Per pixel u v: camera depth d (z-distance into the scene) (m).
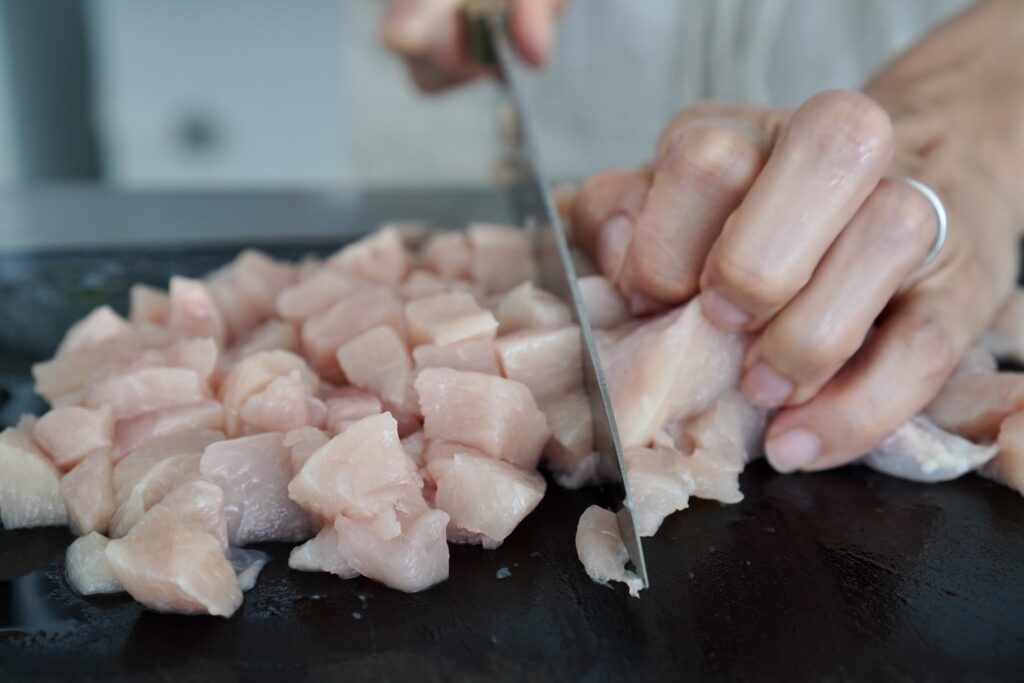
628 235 0.25
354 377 0.25
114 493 0.22
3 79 0.69
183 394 0.25
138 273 0.37
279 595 0.20
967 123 0.29
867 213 0.21
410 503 0.21
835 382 0.23
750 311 0.22
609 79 0.52
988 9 0.34
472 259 0.31
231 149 0.74
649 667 0.18
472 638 0.19
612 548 0.21
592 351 0.23
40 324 0.33
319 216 0.43
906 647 0.19
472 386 0.22
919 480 0.24
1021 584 0.20
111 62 0.70
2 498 0.22
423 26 0.40
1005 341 0.27
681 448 0.24
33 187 0.46
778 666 0.18
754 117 0.26
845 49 0.47
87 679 0.18
